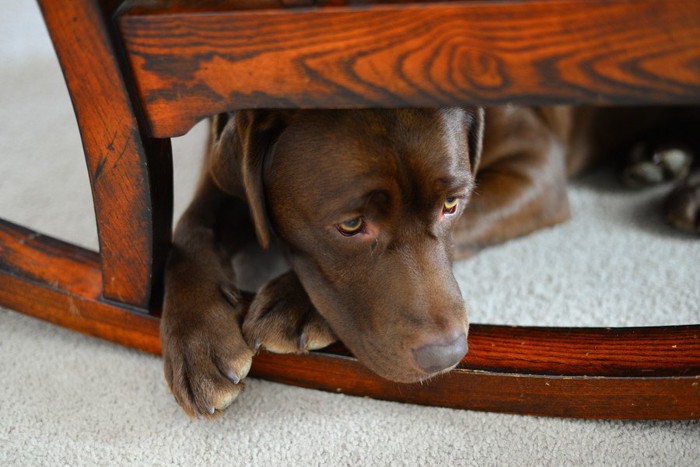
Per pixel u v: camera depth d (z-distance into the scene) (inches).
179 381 55.4
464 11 41.3
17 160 95.6
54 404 60.3
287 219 56.9
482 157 80.7
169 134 51.4
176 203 85.8
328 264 56.4
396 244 54.1
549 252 77.9
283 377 60.6
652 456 54.8
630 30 39.7
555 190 82.5
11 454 56.1
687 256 75.9
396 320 52.5
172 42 47.0
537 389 56.2
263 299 58.4
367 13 42.6
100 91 49.9
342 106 46.3
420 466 54.6
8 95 109.8
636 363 55.2
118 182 54.3
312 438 56.8
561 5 39.8
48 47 122.5
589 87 41.7
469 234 76.2
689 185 80.6
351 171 52.3
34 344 66.3
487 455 55.2
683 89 40.6
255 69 46.3
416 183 52.4
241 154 55.6
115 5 47.6
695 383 53.8
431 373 52.0
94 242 80.4
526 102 43.1
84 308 63.7
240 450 56.0
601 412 56.7
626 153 93.0
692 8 38.5
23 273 65.4
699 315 67.6
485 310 69.6
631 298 70.3
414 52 43.1
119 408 59.8
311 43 44.4
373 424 57.8
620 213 84.1
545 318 68.2
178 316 57.7
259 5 44.8
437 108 53.5
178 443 56.7
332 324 57.2
